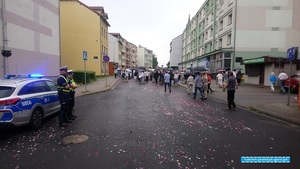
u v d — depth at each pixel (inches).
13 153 167.8
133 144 187.9
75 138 203.3
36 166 145.9
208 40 1510.8
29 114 221.1
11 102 204.2
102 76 1309.1
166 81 628.7
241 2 1012.5
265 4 1008.9
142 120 274.7
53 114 307.3
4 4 453.7
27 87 232.5
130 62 3565.5
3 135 212.1
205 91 483.5
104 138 203.3
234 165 149.5
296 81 558.3
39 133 219.0
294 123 268.5
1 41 452.4
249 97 489.1
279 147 185.5
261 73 804.6
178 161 154.5
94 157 160.4
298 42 1013.8
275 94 546.9
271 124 265.7
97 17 1262.3
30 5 565.0
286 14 1007.6
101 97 496.4
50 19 684.7
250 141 199.9
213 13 1374.3
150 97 504.7
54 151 171.6
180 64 2878.9
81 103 408.2
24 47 538.6
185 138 205.8
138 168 143.3
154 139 201.5
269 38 1016.2
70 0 1244.5
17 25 508.1
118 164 149.0
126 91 634.2
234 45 1025.5
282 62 726.5
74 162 151.9
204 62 1480.1
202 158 160.2
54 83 304.8
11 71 485.1
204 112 333.7
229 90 362.0
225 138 207.6
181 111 338.3
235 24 1019.3
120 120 273.7
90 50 1263.5
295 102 409.1
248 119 290.4
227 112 336.8
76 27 1253.7
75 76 780.0
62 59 1250.0
